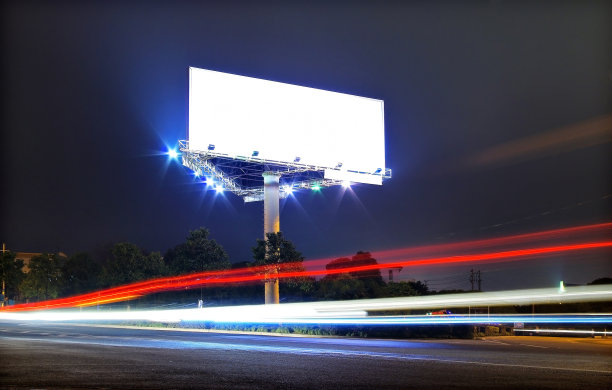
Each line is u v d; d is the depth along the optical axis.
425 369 15.22
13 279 73.12
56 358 16.89
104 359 16.80
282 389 11.66
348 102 52.34
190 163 47.22
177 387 11.77
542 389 11.81
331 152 50.84
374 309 39.81
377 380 12.99
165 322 40.47
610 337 51.44
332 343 25.31
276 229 49.47
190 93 45.16
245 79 47.62
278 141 48.47
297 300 47.06
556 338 48.38
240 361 16.75
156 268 58.66
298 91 49.88
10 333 29.27
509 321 55.50
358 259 59.50
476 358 18.91
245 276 49.38
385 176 54.00
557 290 66.25
